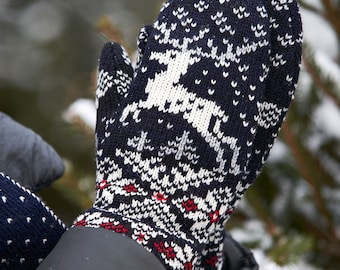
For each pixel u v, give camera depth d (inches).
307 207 72.8
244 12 32.4
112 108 31.8
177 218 29.0
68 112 73.2
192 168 29.8
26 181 34.6
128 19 210.4
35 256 30.1
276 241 69.4
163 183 29.3
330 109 69.4
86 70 207.6
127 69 32.9
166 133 29.8
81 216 29.0
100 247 27.3
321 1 67.1
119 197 28.9
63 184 72.7
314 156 69.2
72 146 145.3
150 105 30.3
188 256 28.3
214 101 30.6
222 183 30.3
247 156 31.3
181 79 30.7
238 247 39.4
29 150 35.0
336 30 68.7
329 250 72.8
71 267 26.9
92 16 215.9
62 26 214.1
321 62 67.1
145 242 27.6
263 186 74.6
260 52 32.2
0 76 202.2
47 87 201.3
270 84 34.3
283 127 64.3
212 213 29.9
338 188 72.7
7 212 29.5
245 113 31.1
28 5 220.4
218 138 30.3
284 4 34.5
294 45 34.1
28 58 207.5
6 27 213.8
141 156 29.6
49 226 30.4
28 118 195.0
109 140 30.1
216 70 31.1
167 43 31.6
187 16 32.2
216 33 31.8
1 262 29.7
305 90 66.7
